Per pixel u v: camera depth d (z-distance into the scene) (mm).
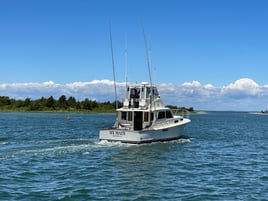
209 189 22719
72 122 103812
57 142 43750
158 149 39156
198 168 29719
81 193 21094
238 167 30734
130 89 44812
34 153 34969
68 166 29141
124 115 44625
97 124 92500
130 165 30156
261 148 45188
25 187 22328
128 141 41469
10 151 35906
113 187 22656
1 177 24859
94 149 37938
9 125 83188
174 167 29797
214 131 74500
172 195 21062
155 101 45219
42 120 115000
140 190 22047
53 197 20188
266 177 26641
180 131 48625
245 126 103250
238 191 22391
